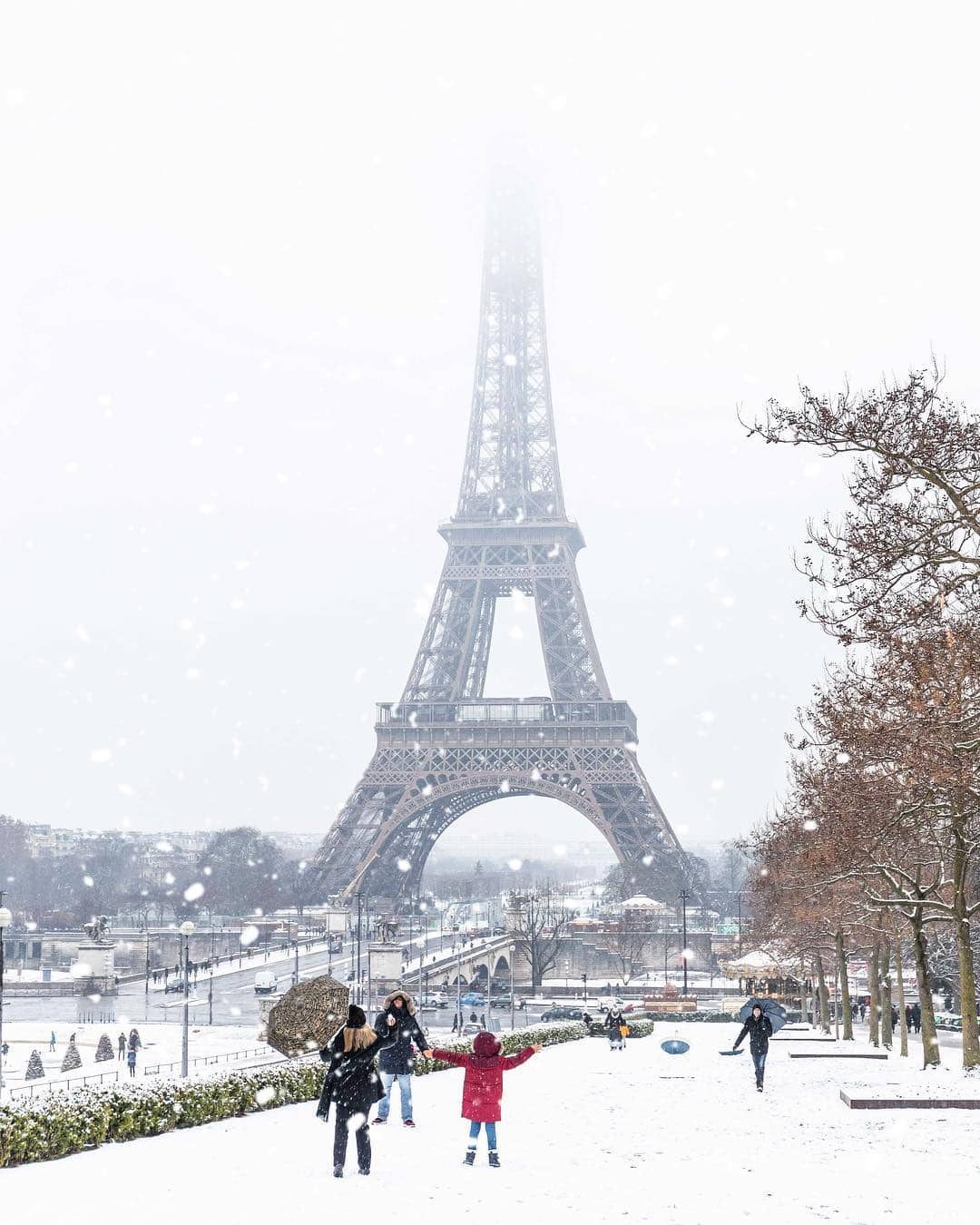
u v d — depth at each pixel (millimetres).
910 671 40281
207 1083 37406
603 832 175125
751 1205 23672
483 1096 27688
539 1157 29266
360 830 188750
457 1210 22781
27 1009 146500
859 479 39438
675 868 181500
